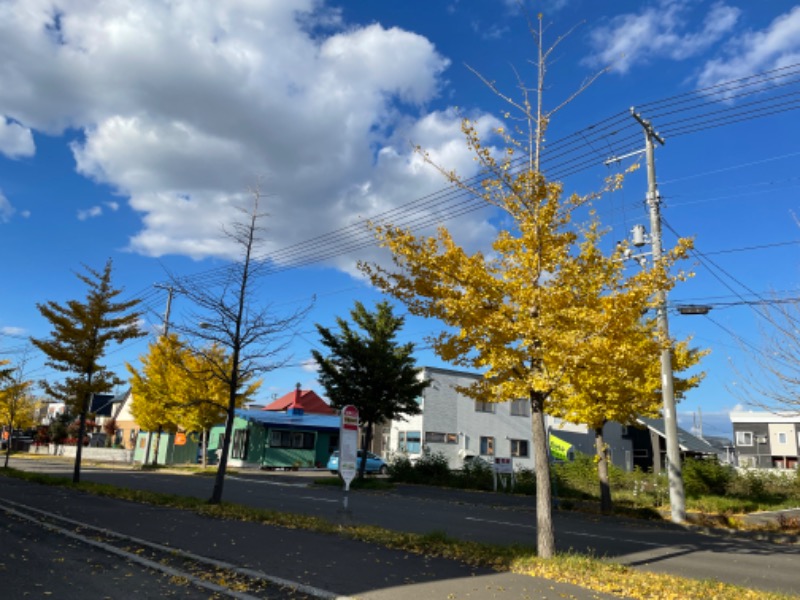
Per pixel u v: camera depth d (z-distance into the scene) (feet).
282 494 68.74
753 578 29.48
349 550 30.53
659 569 30.68
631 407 56.03
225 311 51.31
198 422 104.68
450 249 30.25
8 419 129.29
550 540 28.71
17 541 31.99
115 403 207.41
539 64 31.09
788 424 181.88
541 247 29.66
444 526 45.34
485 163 30.71
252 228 53.01
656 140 56.13
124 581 24.21
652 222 54.08
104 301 73.00
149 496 52.80
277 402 165.99
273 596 22.72
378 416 90.12
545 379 27.84
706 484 77.66
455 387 33.58
